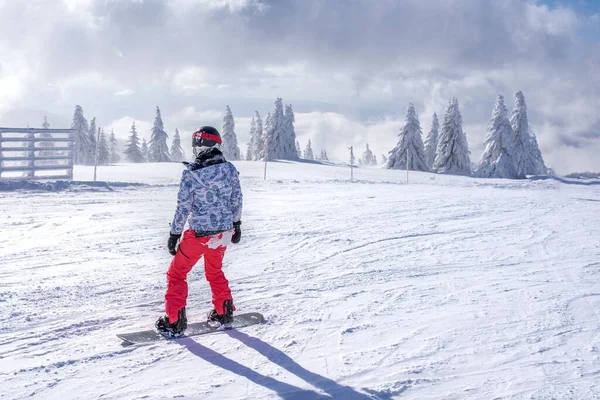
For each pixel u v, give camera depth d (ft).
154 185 57.11
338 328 14.52
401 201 47.98
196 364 12.08
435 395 10.62
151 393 10.57
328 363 12.17
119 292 17.84
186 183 13.74
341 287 18.88
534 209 43.39
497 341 13.56
